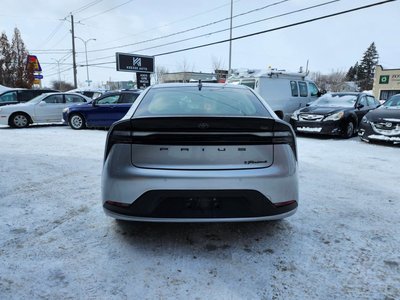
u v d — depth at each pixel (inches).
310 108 370.9
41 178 180.7
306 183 177.2
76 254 99.2
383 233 116.1
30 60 1461.6
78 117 415.2
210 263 95.3
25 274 88.4
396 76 1465.3
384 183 179.2
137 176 92.6
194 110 113.6
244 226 120.4
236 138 93.7
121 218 96.8
